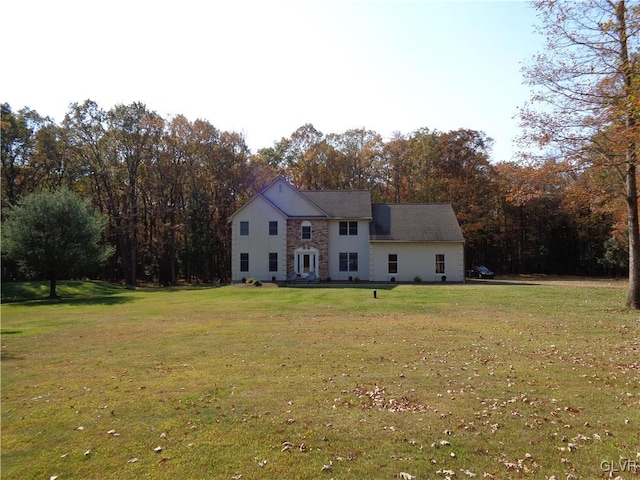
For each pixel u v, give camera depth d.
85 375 8.53
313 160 55.09
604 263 45.44
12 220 29.44
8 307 23.30
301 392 7.16
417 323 14.08
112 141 43.81
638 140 11.20
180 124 46.88
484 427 5.66
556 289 26.11
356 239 36.66
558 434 5.41
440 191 48.62
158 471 4.68
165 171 46.72
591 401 6.54
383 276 35.75
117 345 11.46
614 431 5.46
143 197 48.00
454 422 5.84
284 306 19.50
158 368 8.94
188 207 47.34
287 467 4.71
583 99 13.94
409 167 53.91
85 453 5.12
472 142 50.16
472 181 49.16
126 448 5.25
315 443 5.28
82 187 47.69
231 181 48.75
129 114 43.84
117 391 7.44
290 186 36.91
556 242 52.03
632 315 14.87
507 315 15.61
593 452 4.92
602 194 19.47
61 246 29.34
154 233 48.50
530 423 5.76
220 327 14.04
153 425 5.92
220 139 48.75
